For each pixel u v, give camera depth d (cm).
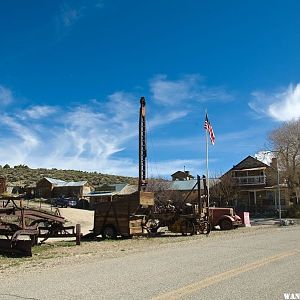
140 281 954
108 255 1583
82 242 2361
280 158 6034
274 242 1873
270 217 5653
